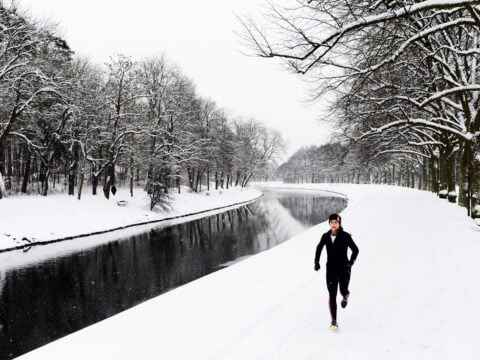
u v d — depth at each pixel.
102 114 35.97
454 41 16.02
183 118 47.53
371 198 35.00
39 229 23.19
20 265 17.36
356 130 17.58
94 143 36.41
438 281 7.54
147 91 40.59
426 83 16.36
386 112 16.27
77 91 32.31
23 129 30.42
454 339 5.01
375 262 9.48
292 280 8.46
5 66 24.59
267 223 32.06
